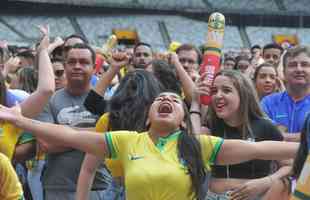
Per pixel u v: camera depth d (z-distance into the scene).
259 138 6.45
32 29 50.75
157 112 5.44
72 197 7.49
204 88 6.80
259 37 55.34
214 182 6.33
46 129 5.37
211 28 7.12
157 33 54.19
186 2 54.78
